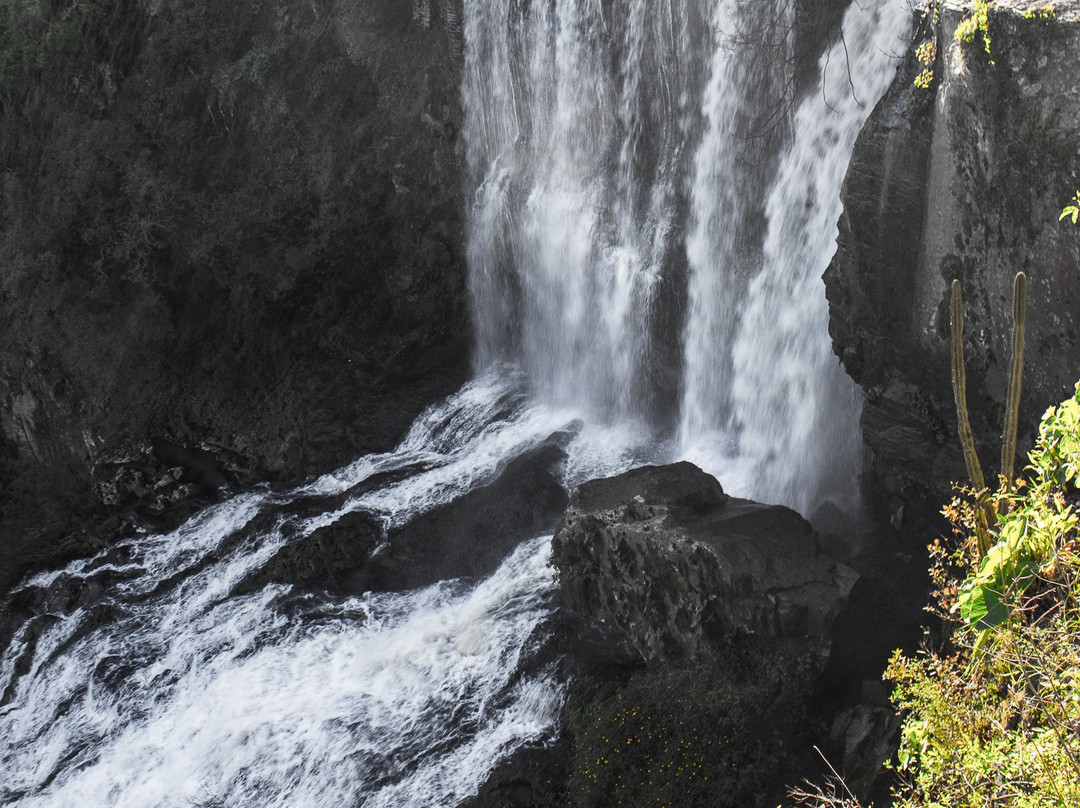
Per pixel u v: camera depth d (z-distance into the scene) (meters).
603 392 21.17
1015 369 6.48
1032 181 10.87
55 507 22.02
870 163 13.30
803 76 16.05
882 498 15.11
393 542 17.84
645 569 13.52
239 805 13.72
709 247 18.52
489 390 22.39
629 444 19.39
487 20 21.89
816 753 11.52
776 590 12.34
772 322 17.28
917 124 12.64
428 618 15.84
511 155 22.16
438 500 18.94
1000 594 6.36
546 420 20.91
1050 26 10.29
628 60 19.52
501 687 13.97
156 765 14.75
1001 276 11.66
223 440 22.72
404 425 22.08
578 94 20.59
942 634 12.25
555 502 17.88
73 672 17.09
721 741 11.46
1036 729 6.28
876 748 11.22
